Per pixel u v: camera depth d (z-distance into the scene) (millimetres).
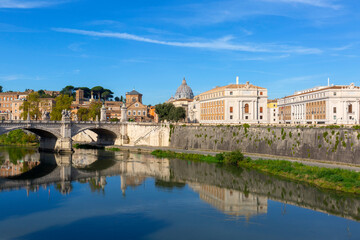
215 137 128500
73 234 48375
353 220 53438
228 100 157000
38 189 73312
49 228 50625
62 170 95375
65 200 64875
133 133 157750
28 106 170750
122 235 48000
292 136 100750
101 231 49438
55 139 138125
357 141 83312
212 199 65375
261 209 59000
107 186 75938
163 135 151625
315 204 61188
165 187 74938
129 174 89188
